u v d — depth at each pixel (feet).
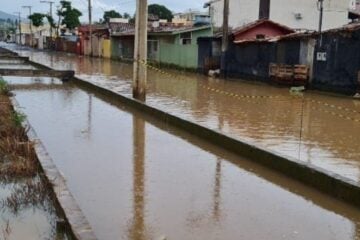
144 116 47.14
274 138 36.52
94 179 25.70
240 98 60.80
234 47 92.38
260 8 139.23
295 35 73.87
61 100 58.08
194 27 118.73
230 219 20.58
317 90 69.92
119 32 164.66
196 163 29.58
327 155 31.42
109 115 47.44
